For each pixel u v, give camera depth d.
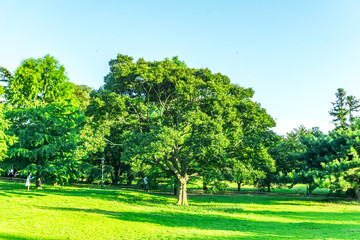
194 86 23.25
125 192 28.86
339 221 19.03
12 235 11.06
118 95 24.16
